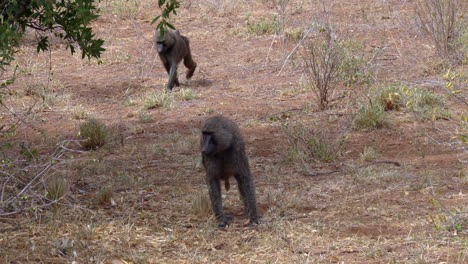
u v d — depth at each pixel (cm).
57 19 767
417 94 1206
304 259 609
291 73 1534
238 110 1279
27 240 652
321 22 1711
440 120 1120
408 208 742
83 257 614
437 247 620
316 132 1061
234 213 760
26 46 1828
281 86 1438
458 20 1545
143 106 1338
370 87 1288
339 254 620
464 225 669
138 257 613
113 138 1102
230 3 2202
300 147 997
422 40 1642
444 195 775
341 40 1523
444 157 936
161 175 905
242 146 705
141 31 2023
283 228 690
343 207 756
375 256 608
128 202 791
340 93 1313
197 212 745
